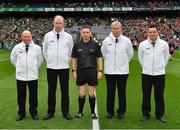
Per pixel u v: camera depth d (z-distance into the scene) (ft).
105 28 201.57
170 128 28.60
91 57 30.78
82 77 30.99
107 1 217.97
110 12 224.94
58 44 30.86
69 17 225.15
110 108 31.91
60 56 30.86
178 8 211.41
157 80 30.73
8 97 42.63
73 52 31.17
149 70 30.60
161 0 216.54
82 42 30.89
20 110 31.35
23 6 217.15
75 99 40.91
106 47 31.19
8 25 208.74
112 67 31.19
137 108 36.04
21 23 212.43
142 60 31.24
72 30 196.34
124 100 31.60
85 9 214.90
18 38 182.09
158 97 31.01
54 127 28.73
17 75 31.07
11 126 29.12
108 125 29.30
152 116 32.60
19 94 31.27
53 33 30.96
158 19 214.69
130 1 216.95
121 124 29.68
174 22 204.95
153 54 30.48
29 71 30.91
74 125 29.30
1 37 188.34
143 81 31.09
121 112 31.71
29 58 30.89
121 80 31.30
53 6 217.15
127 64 31.42
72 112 34.19
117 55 30.99
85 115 32.78
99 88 49.32
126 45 31.07
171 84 52.54
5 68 77.36
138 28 200.34
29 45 31.04
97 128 28.35
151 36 30.25
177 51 134.51
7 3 217.97
